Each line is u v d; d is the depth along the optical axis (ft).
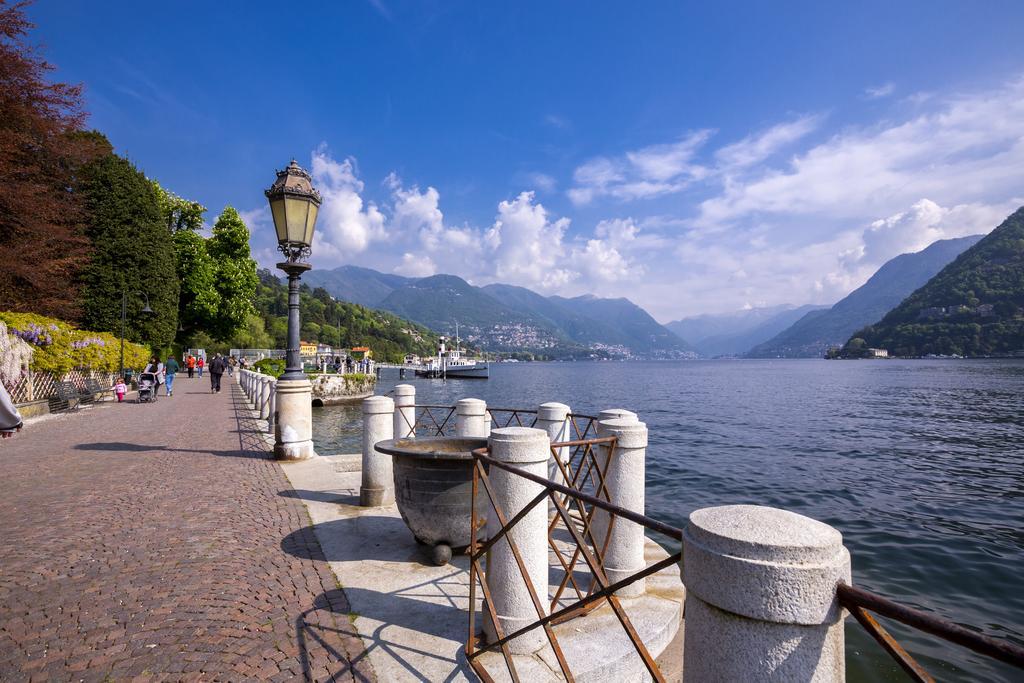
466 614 12.50
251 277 158.71
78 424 48.70
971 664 18.69
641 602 13.25
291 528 18.66
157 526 18.75
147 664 10.25
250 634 11.44
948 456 63.21
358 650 10.87
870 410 119.34
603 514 13.76
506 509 10.72
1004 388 176.96
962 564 28.91
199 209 144.87
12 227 71.26
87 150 87.30
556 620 12.01
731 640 5.25
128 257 101.35
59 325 65.57
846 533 34.47
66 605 12.69
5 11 65.82
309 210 30.76
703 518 5.90
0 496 22.81
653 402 153.69
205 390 99.50
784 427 92.17
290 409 31.12
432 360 411.54
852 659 18.51
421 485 14.96
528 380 344.08
